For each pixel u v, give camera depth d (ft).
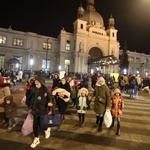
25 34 171.32
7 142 17.43
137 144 18.19
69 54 179.83
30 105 16.80
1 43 162.20
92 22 197.26
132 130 22.68
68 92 22.93
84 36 178.09
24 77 114.62
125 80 62.85
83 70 173.78
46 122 16.70
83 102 23.16
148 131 22.53
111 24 209.15
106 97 20.72
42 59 180.04
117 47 198.29
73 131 21.24
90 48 183.73
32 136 19.06
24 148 16.21
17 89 57.93
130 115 30.89
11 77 68.59
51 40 184.44
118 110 20.76
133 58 233.14
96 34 186.70
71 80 34.73
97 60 157.17
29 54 169.89
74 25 188.85
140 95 59.52
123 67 187.52
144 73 238.48
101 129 21.62
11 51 165.37
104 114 20.15
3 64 161.99
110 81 66.03
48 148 16.37
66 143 17.65
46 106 16.96
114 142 18.43
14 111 20.94
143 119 28.48
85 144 17.58
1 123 22.82
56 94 22.79
